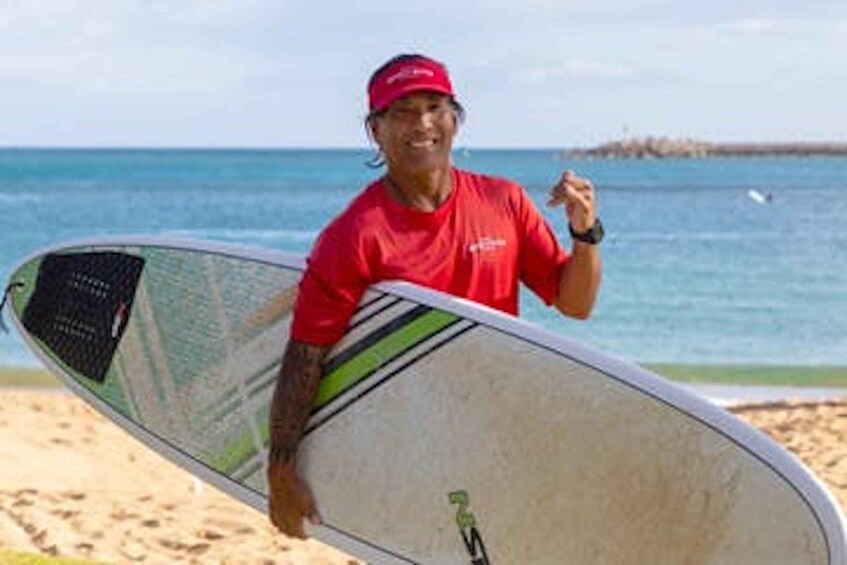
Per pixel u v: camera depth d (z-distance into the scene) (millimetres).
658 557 5297
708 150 183625
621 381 5344
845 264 39125
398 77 5230
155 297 6422
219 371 6203
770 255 42156
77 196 81312
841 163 172250
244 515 10039
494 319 5465
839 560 4941
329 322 5449
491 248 5461
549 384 5441
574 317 5676
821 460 12242
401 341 5535
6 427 13430
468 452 5559
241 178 113125
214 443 6230
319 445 5695
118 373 6543
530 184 105625
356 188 92875
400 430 5621
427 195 5359
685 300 31219
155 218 63094
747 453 5145
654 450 5297
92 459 12523
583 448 5402
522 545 5523
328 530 5738
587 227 5465
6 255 44938
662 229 54281
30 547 8953
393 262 5414
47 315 6801
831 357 23641
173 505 10281
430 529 5633
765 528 5102
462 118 5391
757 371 21922
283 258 6055
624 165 165125
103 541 9133
